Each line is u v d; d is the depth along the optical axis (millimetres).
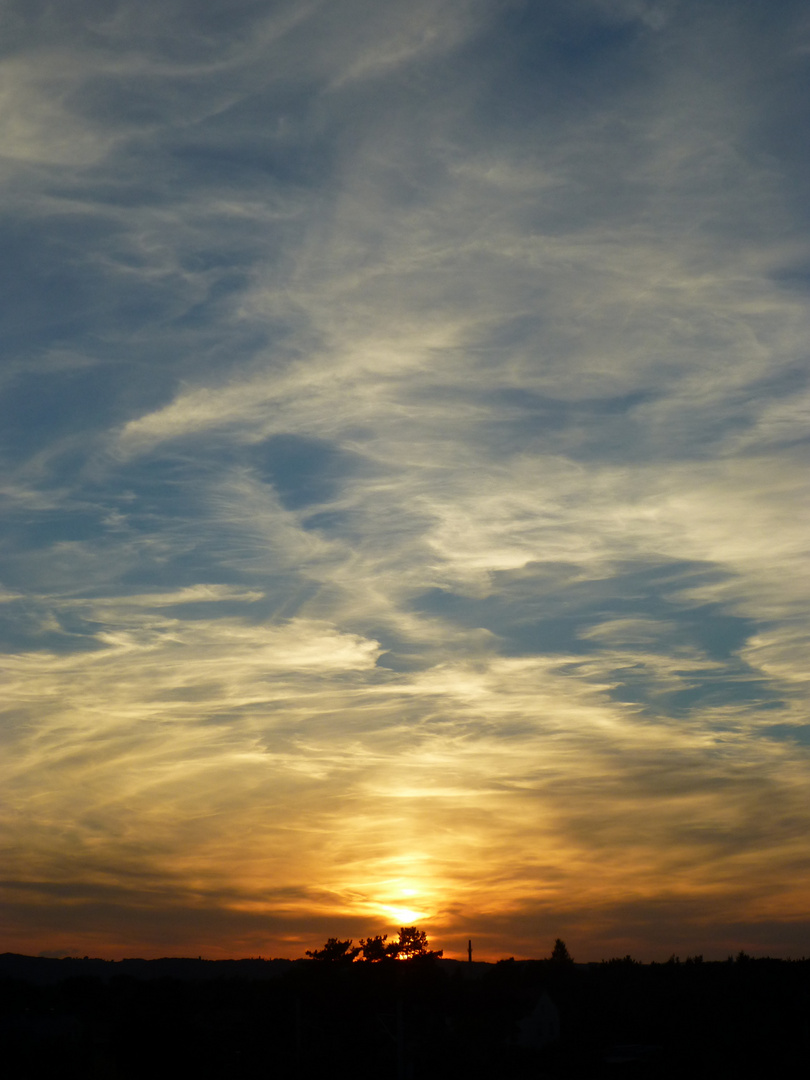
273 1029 54000
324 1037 52688
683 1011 67188
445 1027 53469
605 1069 53344
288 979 55062
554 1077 51625
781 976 69250
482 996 54750
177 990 51906
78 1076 41156
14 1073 40000
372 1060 51219
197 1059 49156
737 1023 60125
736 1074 49844
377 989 52844
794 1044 53500
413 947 54562
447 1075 50250
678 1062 52906
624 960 88125
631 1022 68188
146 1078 47812
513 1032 54188
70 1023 55219
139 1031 48625
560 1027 67500
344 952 54812
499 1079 51000
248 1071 49969
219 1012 61781
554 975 86000
